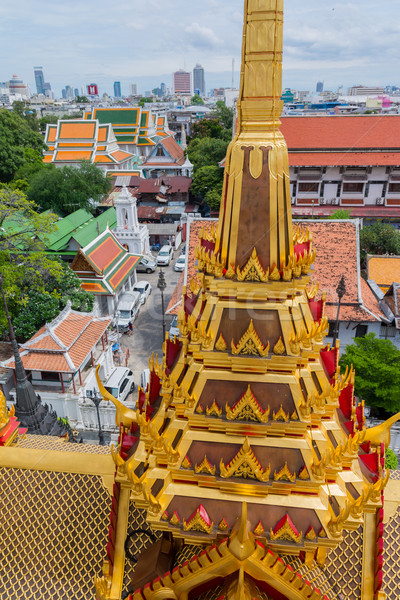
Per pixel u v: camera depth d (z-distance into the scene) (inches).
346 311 1492.4
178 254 2866.6
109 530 434.9
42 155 3784.5
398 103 6230.3
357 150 2672.2
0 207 1600.6
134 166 4175.7
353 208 2783.0
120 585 420.5
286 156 355.9
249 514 355.9
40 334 1332.4
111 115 4586.6
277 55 335.3
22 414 870.4
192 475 364.8
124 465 367.6
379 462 382.3
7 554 480.7
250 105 346.6
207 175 3253.0
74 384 1299.2
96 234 2292.1
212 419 358.6
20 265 1565.0
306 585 346.9
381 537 412.2
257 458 359.9
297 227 423.5
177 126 7342.5
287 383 357.4
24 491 511.8
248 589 349.7
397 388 1137.4
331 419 378.9
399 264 1892.2
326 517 348.5
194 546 418.0
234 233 361.4
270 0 322.0
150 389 436.5
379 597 400.2
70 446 613.6
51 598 450.0
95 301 1850.4
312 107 6737.2
